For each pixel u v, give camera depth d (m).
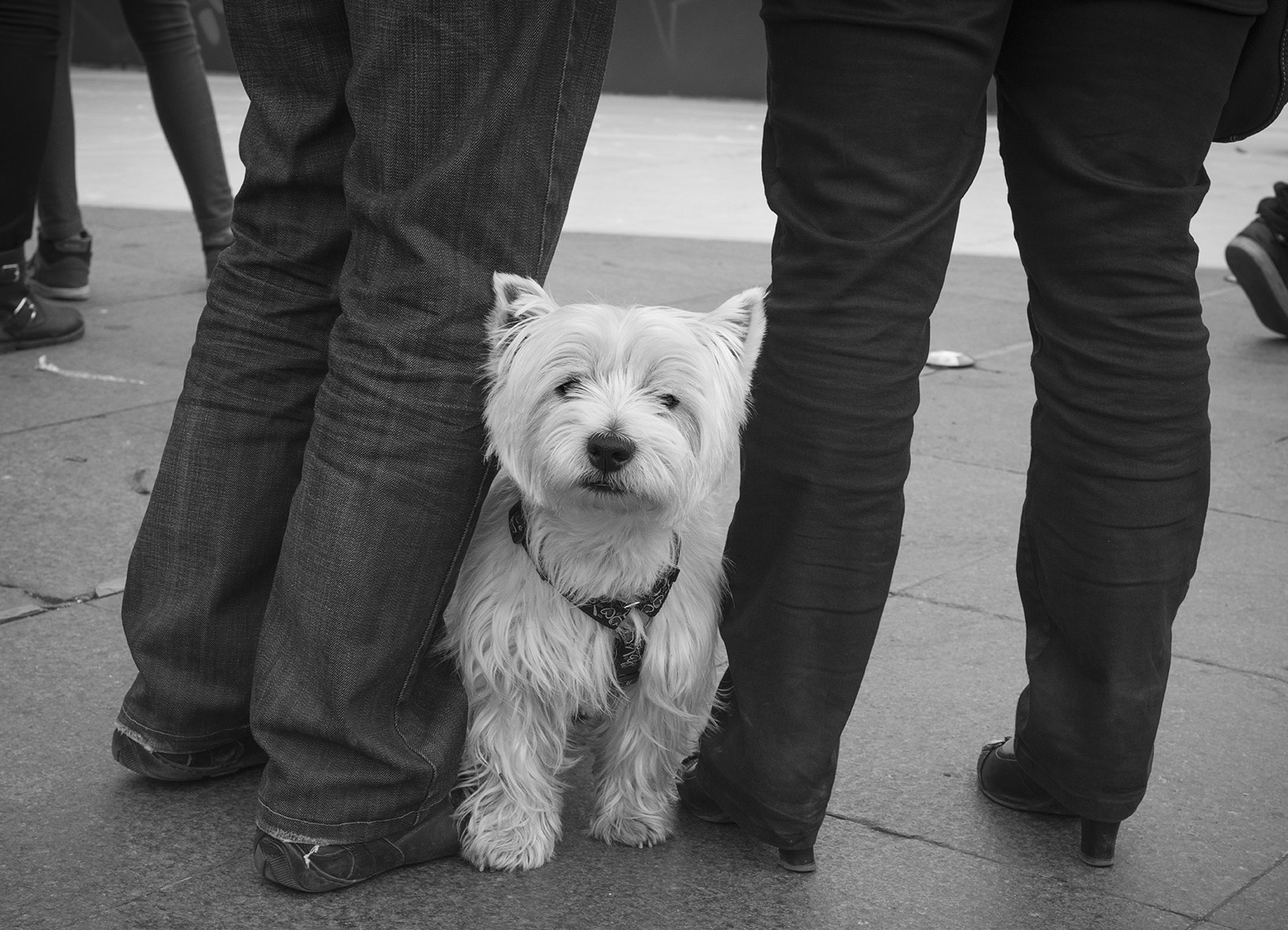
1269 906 2.24
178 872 2.26
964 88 1.97
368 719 2.21
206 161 6.59
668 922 2.17
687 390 2.33
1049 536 2.25
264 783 2.26
